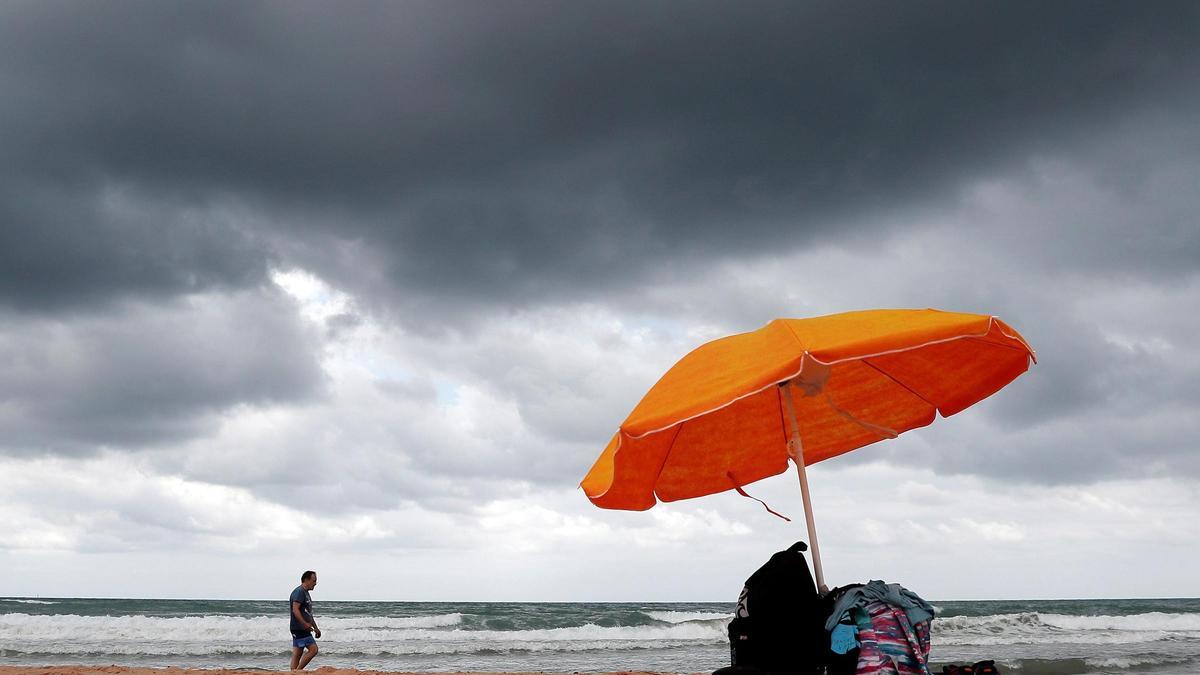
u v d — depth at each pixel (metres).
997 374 5.02
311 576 15.24
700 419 5.26
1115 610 61.78
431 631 34.66
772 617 4.20
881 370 5.27
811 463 5.69
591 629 34.03
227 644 27.12
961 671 4.43
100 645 26.12
